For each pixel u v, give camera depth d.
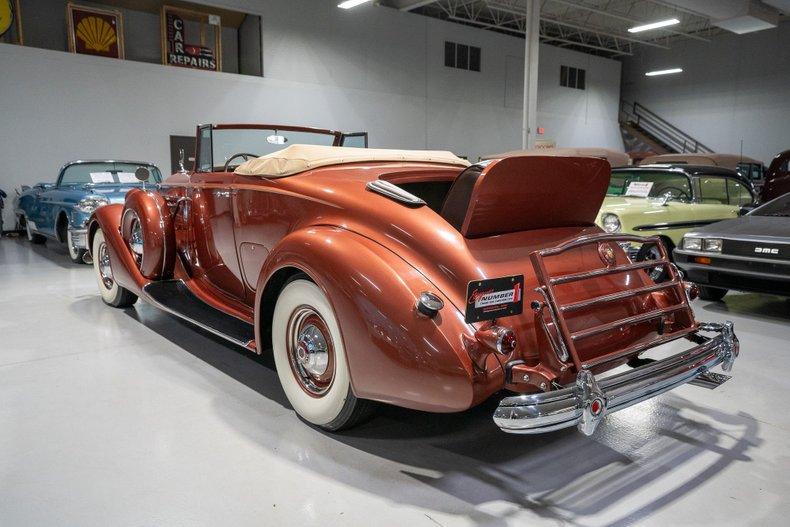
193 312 3.02
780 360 3.33
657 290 2.19
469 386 1.74
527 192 2.05
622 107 23.17
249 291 3.06
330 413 2.21
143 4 12.41
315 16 14.04
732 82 19.80
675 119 21.50
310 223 2.39
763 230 4.21
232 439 2.24
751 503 1.86
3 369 3.01
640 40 19.94
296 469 2.03
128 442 2.21
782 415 2.56
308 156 2.63
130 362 3.13
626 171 6.72
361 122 15.27
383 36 15.41
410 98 16.19
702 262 4.41
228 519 1.73
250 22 13.63
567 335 1.79
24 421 2.38
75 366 3.06
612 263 2.34
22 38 10.64
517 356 1.85
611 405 1.75
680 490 1.93
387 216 2.10
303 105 14.09
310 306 2.21
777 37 18.59
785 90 18.58
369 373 1.93
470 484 1.95
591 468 2.07
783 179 6.27
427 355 1.79
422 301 1.80
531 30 12.16
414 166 2.74
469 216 1.96
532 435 2.33
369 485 1.93
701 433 2.37
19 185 10.52
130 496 1.84
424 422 2.43
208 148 3.32
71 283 5.48
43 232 7.68
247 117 13.20
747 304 4.87
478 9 17.78
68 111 10.89
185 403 2.58
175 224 3.62
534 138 12.48
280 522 1.71
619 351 1.95
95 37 11.23
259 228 2.76
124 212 3.70
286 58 13.69
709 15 13.88
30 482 1.92
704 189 6.14
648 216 5.48
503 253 2.02
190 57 12.56
